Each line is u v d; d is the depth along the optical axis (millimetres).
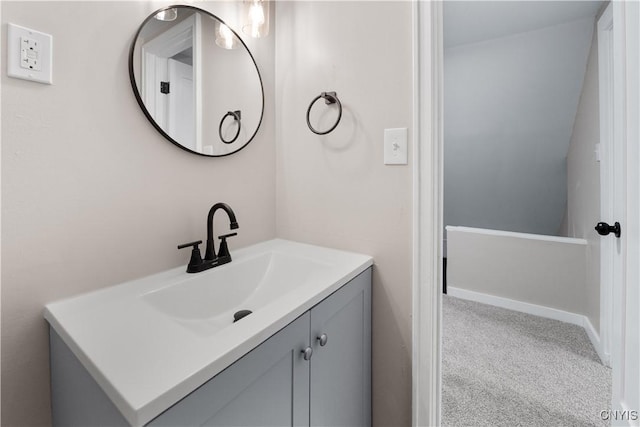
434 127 1052
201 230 1125
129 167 909
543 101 2738
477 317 2492
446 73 2908
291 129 1383
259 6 1154
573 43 2311
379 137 1152
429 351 1088
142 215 948
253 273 1160
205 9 1101
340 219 1266
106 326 665
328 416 908
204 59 1096
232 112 1205
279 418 708
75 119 790
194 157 1093
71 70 776
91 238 835
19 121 701
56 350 719
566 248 2381
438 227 1090
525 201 3676
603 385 1698
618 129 1100
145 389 467
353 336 1049
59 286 780
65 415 693
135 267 936
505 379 1756
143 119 936
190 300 946
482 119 3111
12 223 702
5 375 708
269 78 1388
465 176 3744
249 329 640
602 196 1872
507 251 2631
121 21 871
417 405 1118
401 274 1141
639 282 988
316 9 1279
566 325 2350
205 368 525
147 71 927
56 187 765
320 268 1105
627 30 1022
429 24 1027
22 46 693
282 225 1446
